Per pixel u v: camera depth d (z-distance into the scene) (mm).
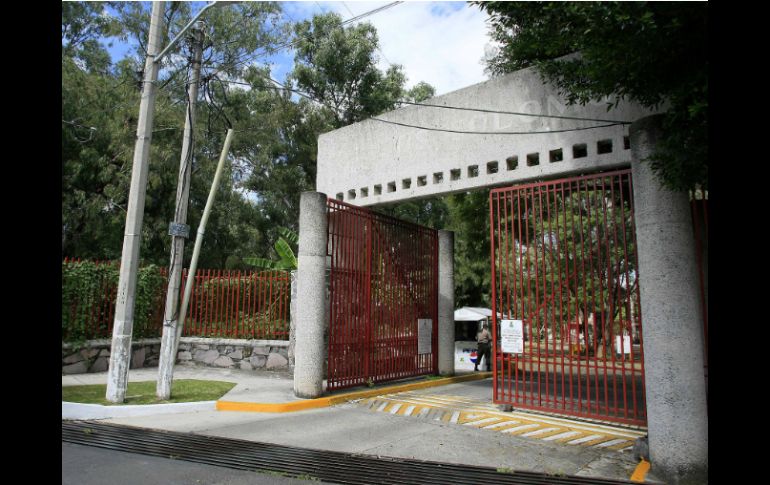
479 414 8219
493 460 5953
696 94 4430
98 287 12172
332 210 10344
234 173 23922
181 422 7633
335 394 9750
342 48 24953
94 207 18531
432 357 12828
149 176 18609
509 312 8461
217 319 13977
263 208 24375
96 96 19547
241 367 13320
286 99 23453
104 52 24297
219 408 8812
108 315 12391
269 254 24578
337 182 12273
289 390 10219
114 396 8297
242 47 22078
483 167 9797
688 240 5633
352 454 6066
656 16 4410
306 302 9594
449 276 13211
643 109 7863
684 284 5535
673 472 5258
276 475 5262
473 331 25828
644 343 5797
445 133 10445
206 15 21953
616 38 4746
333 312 10156
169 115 19625
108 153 19781
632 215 7086
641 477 5426
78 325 11656
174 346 9078
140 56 22406
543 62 6945
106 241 19688
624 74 5250
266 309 13711
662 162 4938
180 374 12102
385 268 11531
